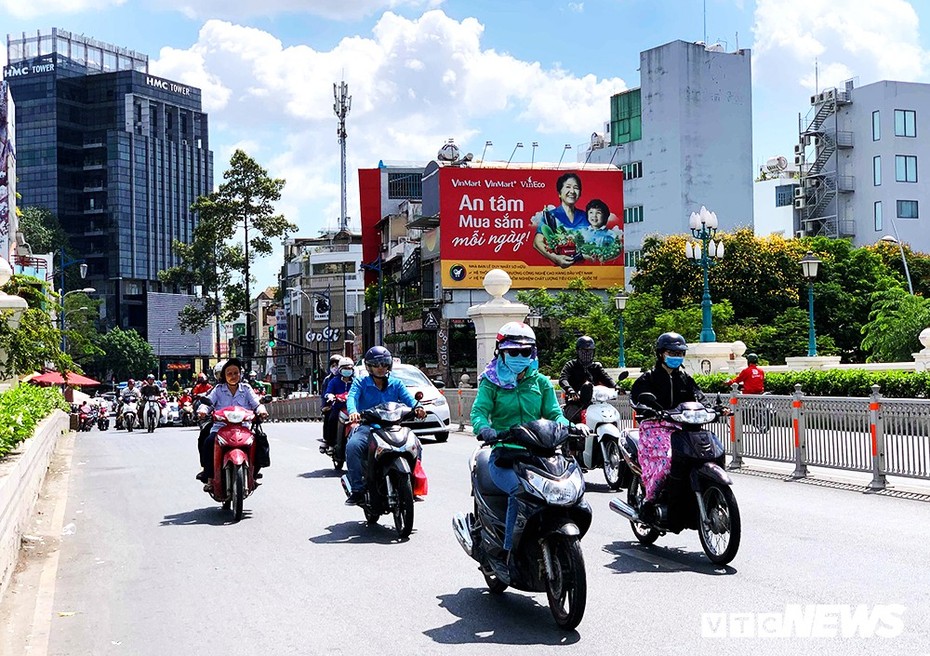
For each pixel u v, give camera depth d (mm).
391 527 10312
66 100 178250
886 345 32938
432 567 8281
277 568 8398
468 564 8383
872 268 48969
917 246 66312
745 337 39438
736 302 44844
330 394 15430
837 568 7773
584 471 13039
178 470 17328
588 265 50812
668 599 6902
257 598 7336
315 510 11680
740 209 62281
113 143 178500
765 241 46906
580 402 12883
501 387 6996
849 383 22172
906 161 66312
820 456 13320
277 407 52906
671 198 61781
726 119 62188
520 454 6492
